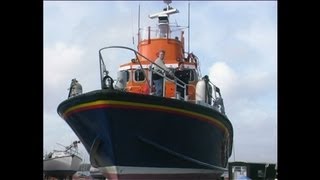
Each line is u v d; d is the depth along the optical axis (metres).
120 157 6.74
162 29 10.08
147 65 8.66
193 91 8.71
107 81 6.59
